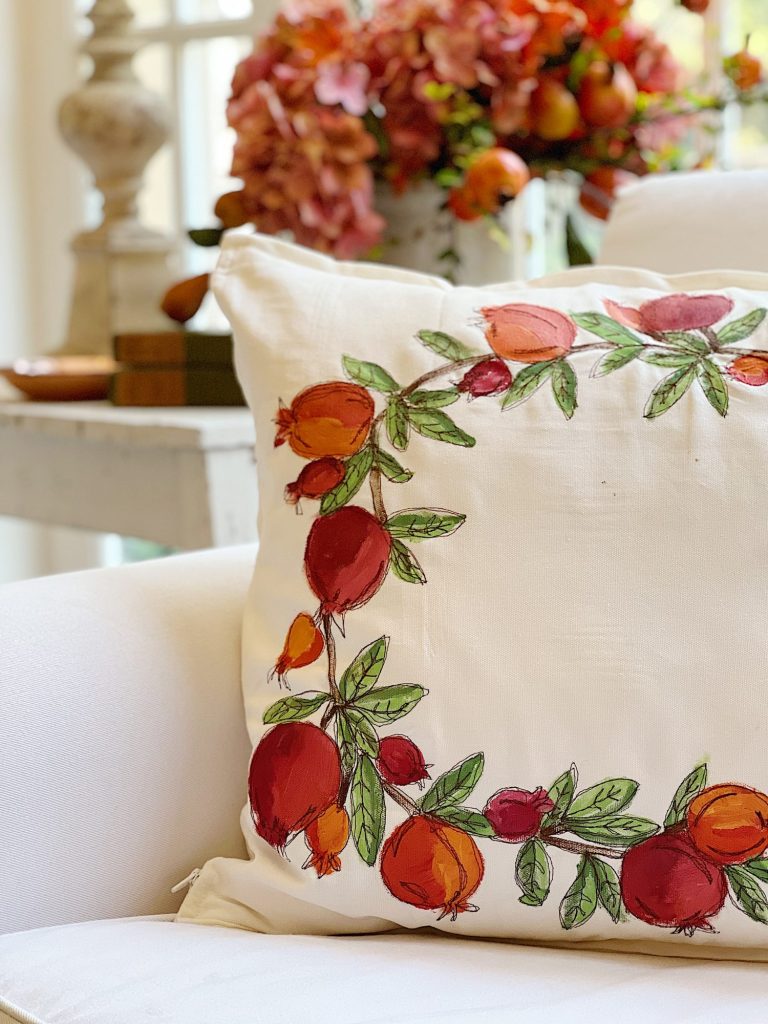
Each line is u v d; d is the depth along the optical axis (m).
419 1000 0.54
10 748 0.64
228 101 1.21
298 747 0.65
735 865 0.58
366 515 0.67
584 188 1.24
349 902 0.62
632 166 1.21
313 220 1.17
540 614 0.62
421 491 0.66
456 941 0.63
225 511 1.13
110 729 0.68
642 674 0.60
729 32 1.38
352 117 1.16
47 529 2.13
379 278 0.80
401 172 1.21
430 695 0.62
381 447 0.68
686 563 0.61
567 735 0.60
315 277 0.78
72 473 1.29
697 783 0.59
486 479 0.65
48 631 0.69
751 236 0.87
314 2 1.18
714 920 0.58
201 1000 0.54
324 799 0.63
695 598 0.61
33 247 2.06
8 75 1.99
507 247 1.29
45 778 0.65
